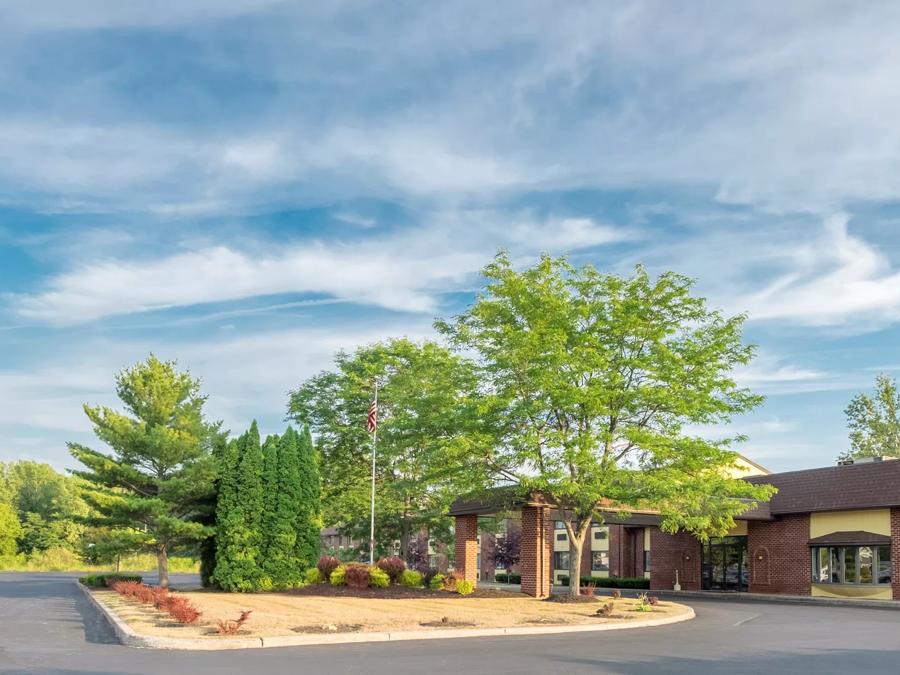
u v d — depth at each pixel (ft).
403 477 167.53
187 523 117.60
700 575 154.71
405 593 109.40
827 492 132.87
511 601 99.60
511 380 101.04
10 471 409.08
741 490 99.81
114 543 120.57
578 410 98.73
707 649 58.29
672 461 101.30
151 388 126.21
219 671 44.98
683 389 98.84
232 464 119.85
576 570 104.99
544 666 48.37
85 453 124.16
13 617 79.10
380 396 164.55
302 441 126.00
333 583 118.01
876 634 70.59
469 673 45.24
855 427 238.27
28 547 315.17
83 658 50.14
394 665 48.01
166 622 67.21
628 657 53.26
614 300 100.17
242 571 114.73
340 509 163.73
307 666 47.26
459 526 130.93
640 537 184.65
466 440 98.07
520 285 102.17
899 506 121.80
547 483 96.37
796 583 137.90
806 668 49.06
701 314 102.32
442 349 164.86
